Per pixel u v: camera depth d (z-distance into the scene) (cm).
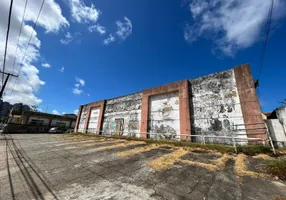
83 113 2134
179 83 1060
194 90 996
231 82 836
